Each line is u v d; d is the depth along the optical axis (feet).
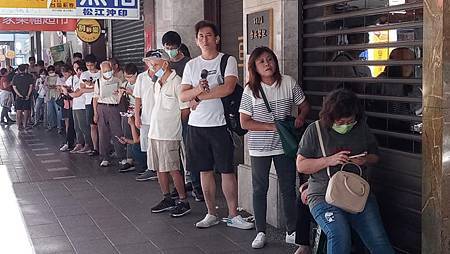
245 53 21.43
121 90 30.96
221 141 19.58
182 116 21.52
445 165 13.03
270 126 17.44
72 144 40.29
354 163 14.21
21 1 30.42
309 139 14.53
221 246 18.45
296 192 18.12
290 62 19.31
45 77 54.08
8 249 17.99
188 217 21.86
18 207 23.72
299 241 16.24
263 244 18.11
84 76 36.32
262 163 17.85
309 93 19.21
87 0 31.58
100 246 18.79
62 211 23.25
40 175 31.22
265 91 17.58
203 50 19.16
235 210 20.47
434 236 13.32
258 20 20.40
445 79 12.84
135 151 29.66
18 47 129.29
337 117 14.01
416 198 14.89
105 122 33.01
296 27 19.27
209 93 18.75
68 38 61.72
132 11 32.58
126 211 23.07
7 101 61.31
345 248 13.24
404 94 15.49
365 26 16.71
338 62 17.69
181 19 31.19
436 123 13.03
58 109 49.65
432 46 13.00
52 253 18.13
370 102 16.63
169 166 21.66
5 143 45.39
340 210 13.67
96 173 31.42
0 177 30.30
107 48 46.55
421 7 14.61
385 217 15.93
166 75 21.48
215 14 29.86
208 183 20.30
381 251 13.43
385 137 16.10
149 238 19.51
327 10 18.22
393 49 15.71
